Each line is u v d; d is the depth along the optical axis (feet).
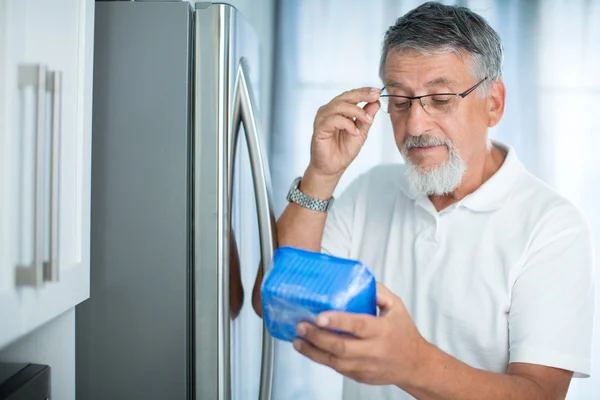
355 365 2.18
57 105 2.36
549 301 3.45
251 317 3.66
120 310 3.26
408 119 3.59
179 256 3.22
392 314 2.24
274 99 8.61
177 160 3.19
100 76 3.21
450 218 3.98
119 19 3.18
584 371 3.34
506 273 3.70
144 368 3.27
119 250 3.25
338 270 2.15
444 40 3.42
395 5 8.38
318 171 3.89
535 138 8.34
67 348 2.99
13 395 2.42
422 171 3.69
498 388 2.81
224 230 3.14
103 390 3.30
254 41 3.55
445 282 3.93
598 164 8.25
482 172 3.99
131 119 3.21
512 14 8.25
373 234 4.46
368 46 8.46
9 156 2.11
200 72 3.11
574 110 8.25
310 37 8.52
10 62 2.09
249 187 3.56
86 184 2.84
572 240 3.55
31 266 2.25
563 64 8.24
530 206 3.78
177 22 3.16
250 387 3.68
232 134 3.15
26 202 2.27
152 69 3.18
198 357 3.18
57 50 2.49
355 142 3.84
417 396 2.71
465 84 3.51
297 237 4.00
